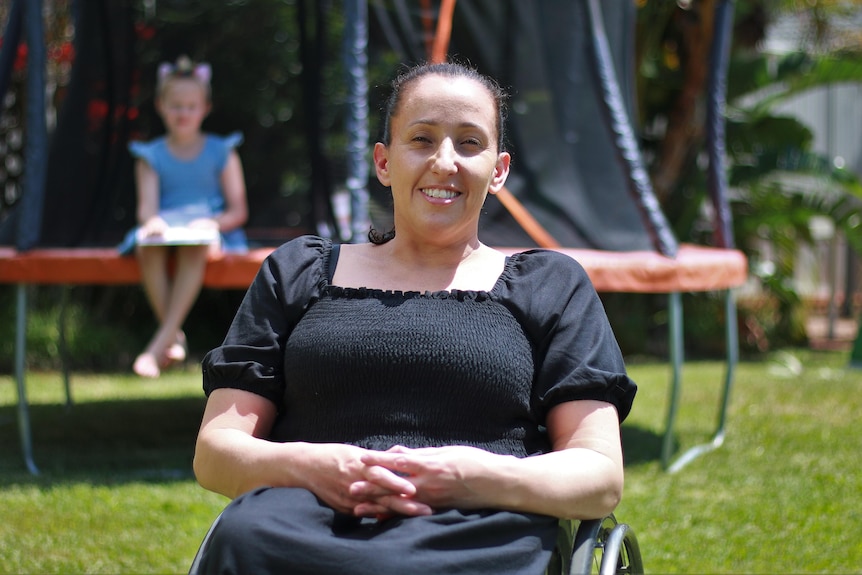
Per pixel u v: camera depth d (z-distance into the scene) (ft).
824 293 40.47
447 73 6.86
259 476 6.05
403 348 6.27
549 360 6.48
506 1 15.43
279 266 6.86
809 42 34.81
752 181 30.89
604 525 6.57
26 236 14.44
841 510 12.78
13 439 17.10
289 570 5.39
